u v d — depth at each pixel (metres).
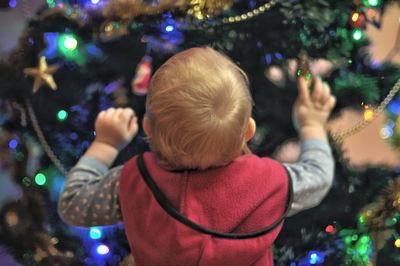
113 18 1.03
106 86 1.10
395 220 1.18
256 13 1.03
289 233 1.12
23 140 1.13
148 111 0.73
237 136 0.72
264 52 1.06
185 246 0.72
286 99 1.07
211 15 1.02
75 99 1.08
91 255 1.15
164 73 0.72
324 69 1.15
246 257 0.74
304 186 0.82
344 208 1.13
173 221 0.73
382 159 1.52
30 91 1.08
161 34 1.05
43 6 1.10
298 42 1.05
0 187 1.60
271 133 1.10
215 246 0.72
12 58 1.08
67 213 0.85
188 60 0.72
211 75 0.70
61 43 1.07
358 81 1.10
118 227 1.13
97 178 0.86
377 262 1.21
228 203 0.73
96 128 0.93
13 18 1.59
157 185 0.76
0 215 1.16
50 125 1.10
